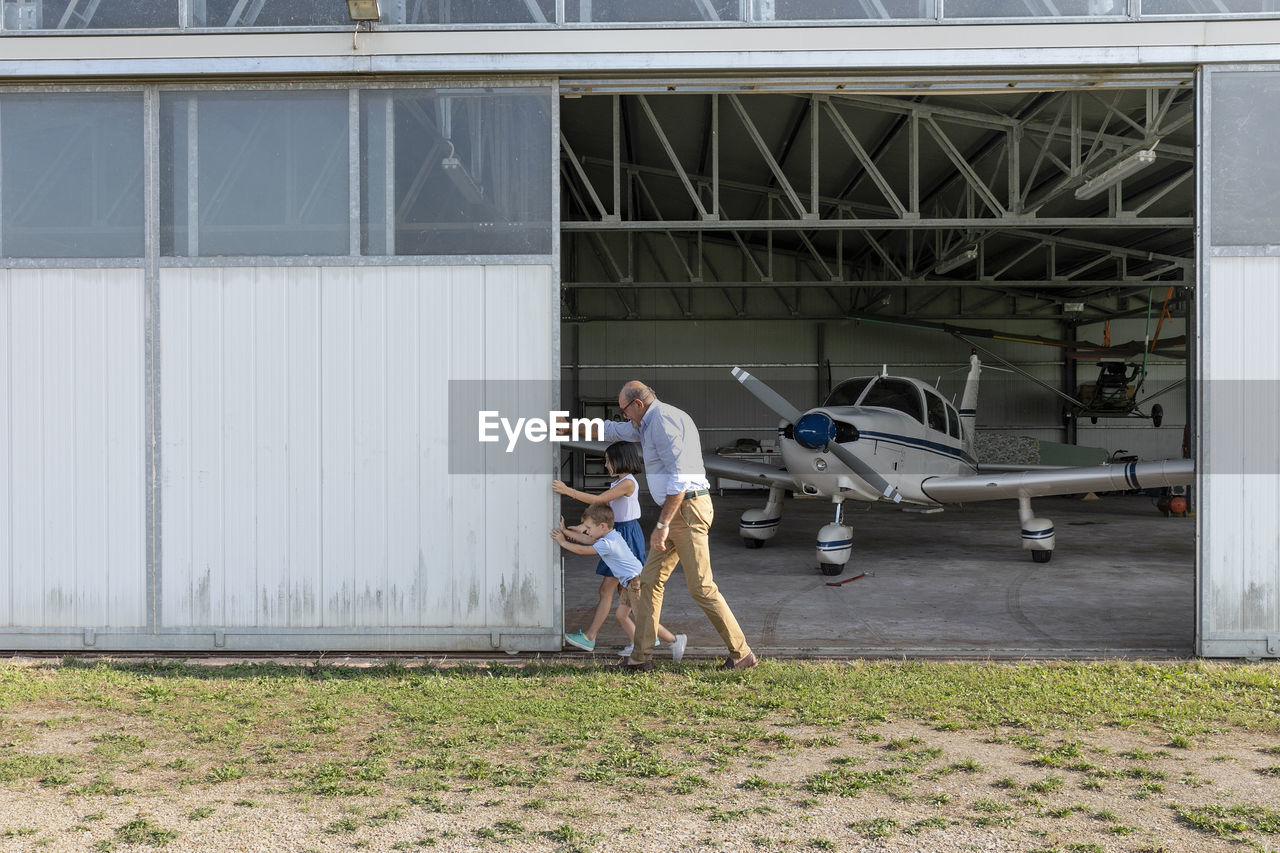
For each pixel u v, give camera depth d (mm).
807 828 2350
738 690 3637
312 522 4328
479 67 4250
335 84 4328
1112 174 6805
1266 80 4234
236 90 4344
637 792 2592
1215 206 4250
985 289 17062
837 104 8523
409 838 2285
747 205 13070
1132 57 4199
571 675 3914
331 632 4336
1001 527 10609
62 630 4348
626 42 4238
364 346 4332
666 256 16578
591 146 11172
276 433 4332
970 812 2447
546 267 4332
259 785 2635
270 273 4332
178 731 3131
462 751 2922
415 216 4340
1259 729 3145
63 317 4348
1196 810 2451
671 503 3783
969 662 4148
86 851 2201
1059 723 3199
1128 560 7770
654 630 3959
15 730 3133
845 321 16812
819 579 6742
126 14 4242
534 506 4328
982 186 8430
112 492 4340
